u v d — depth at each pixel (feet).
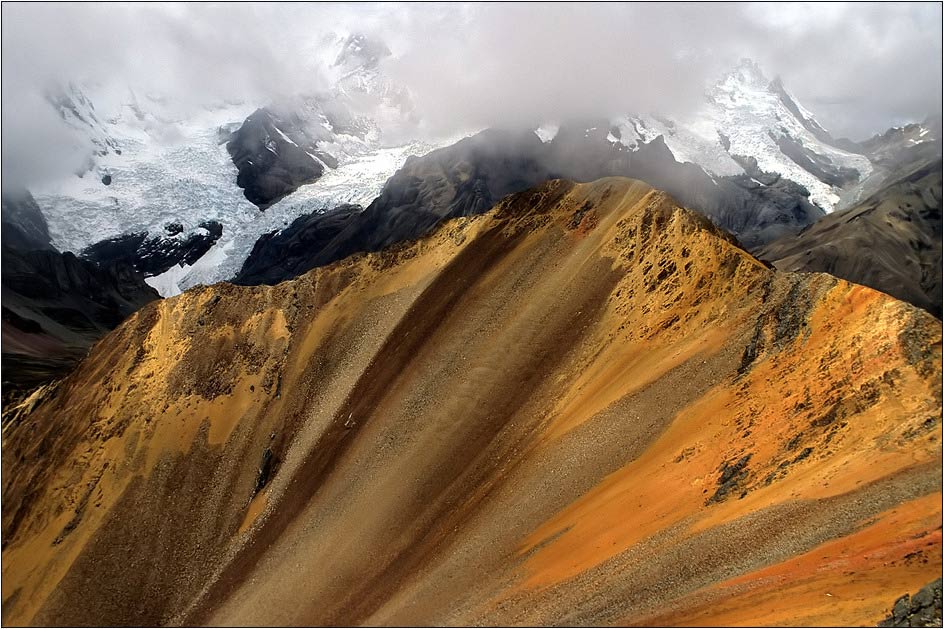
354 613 221.66
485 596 191.62
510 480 238.48
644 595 155.43
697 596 145.18
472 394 286.46
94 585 287.48
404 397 304.30
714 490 178.91
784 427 184.14
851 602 119.44
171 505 309.22
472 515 234.99
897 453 153.99
